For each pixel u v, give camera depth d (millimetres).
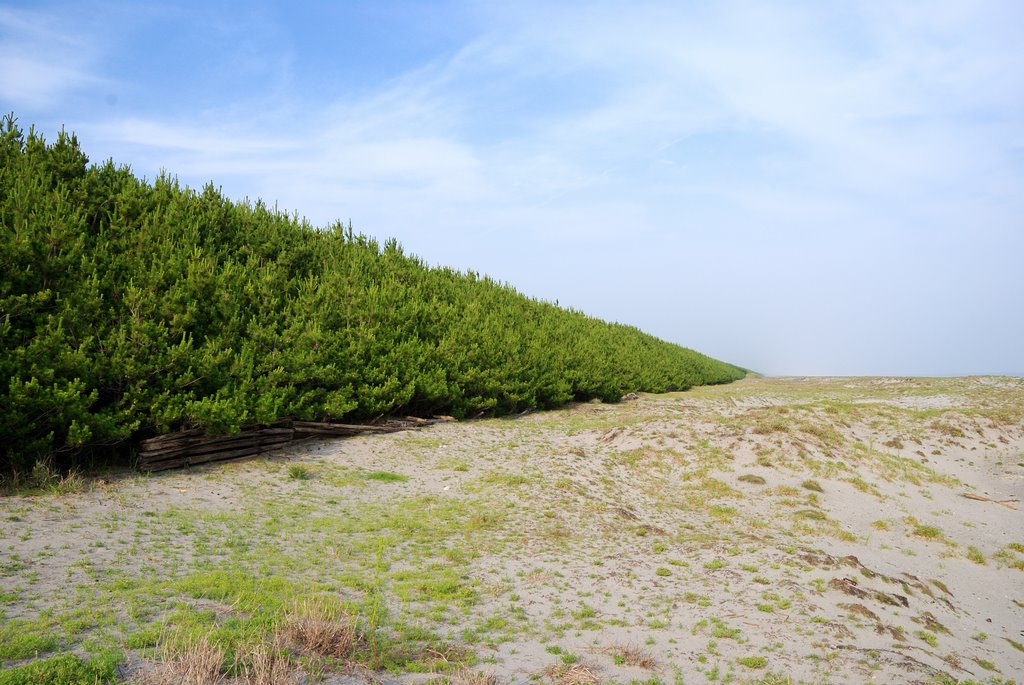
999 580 13797
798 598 9578
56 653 5633
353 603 8008
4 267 13484
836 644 7828
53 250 14438
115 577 7965
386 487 15828
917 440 27016
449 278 36188
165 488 13227
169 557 9109
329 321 22297
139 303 15102
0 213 14477
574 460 20203
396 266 30984
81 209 17578
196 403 14727
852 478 20000
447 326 28422
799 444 22031
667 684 6664
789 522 15992
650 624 8469
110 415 13781
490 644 7414
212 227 21875
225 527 11148
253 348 18234
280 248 24125
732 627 8391
